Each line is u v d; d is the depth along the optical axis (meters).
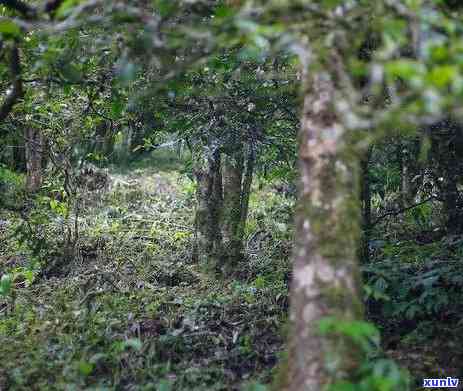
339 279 2.39
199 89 4.59
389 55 1.86
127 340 4.09
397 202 7.50
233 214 6.86
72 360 4.03
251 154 5.78
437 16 1.95
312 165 2.52
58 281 6.36
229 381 3.89
